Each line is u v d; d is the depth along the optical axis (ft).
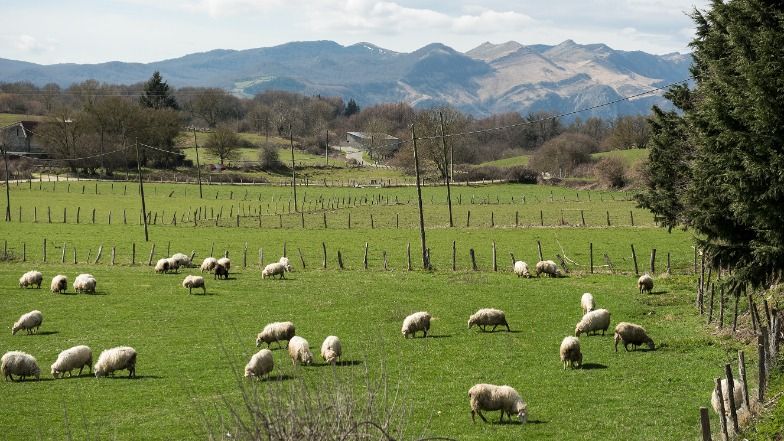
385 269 216.74
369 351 125.59
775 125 107.76
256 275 210.38
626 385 102.78
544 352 122.93
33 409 99.50
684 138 173.06
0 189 439.22
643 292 168.66
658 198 178.91
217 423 89.92
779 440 68.59
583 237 261.24
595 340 129.39
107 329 147.02
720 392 72.74
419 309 160.66
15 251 253.65
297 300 172.96
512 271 208.44
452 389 103.35
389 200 410.52
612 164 443.32
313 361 117.39
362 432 44.45
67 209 369.91
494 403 89.10
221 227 312.29
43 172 532.32
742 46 115.03
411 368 113.60
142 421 93.40
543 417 90.74
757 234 115.44
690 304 153.07
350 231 296.30
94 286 184.14
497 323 139.13
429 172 555.69
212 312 161.38
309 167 625.41
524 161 640.17
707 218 122.21
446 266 220.23
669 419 88.07
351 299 172.65
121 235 289.53
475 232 284.00
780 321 97.81
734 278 119.75
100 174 535.60
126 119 569.64
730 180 112.78
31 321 143.54
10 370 112.78
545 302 164.04
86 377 114.83
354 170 618.44
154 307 166.71
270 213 360.07
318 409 43.21
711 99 116.78
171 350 130.11
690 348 120.16
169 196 429.79
